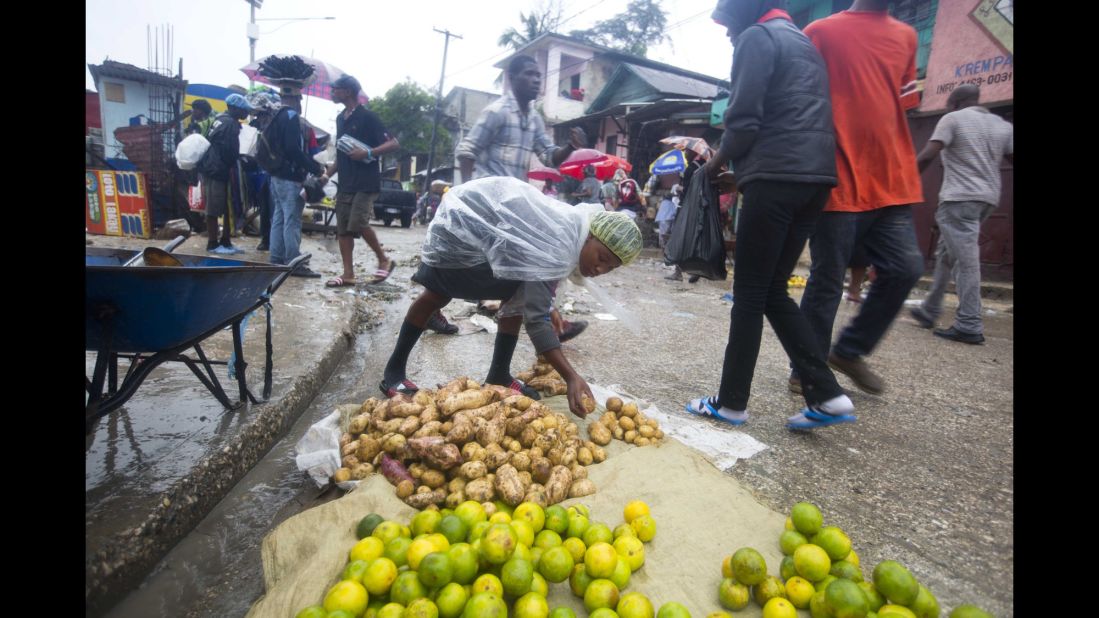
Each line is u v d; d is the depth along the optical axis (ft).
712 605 5.89
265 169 20.29
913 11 32.09
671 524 7.00
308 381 11.63
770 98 9.14
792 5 40.06
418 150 118.93
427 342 15.83
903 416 11.71
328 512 6.90
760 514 7.21
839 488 8.59
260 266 8.57
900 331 19.53
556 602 5.89
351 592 5.32
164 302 7.05
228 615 6.02
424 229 68.95
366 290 21.72
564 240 8.62
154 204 34.88
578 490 7.52
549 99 83.25
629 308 22.34
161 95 37.99
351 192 20.71
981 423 11.45
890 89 10.48
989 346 17.93
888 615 5.15
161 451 8.07
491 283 10.08
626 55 78.54
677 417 10.85
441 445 7.36
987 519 7.86
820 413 9.87
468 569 5.54
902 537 7.39
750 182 9.31
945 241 18.38
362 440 8.09
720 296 26.71
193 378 11.08
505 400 8.68
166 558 6.75
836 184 9.33
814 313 11.32
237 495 8.18
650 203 50.16
